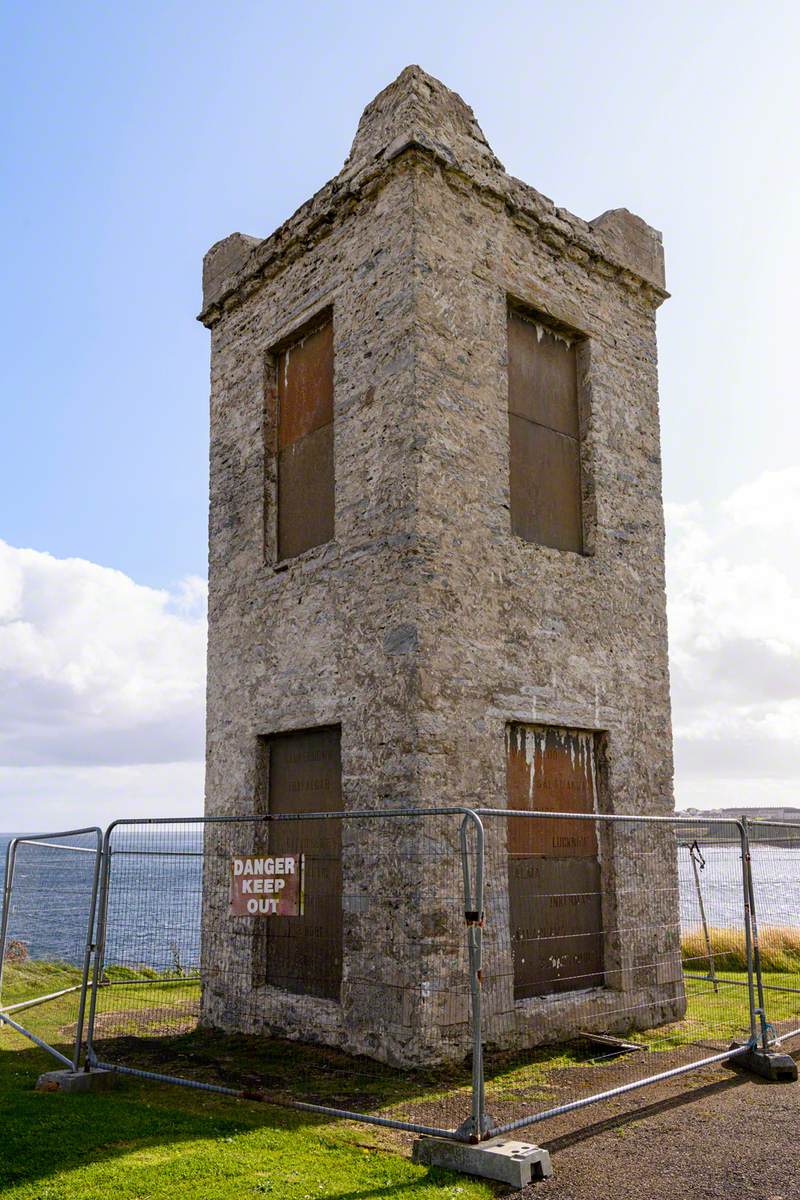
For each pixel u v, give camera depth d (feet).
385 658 26.55
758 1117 20.11
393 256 28.53
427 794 25.05
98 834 24.29
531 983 27.27
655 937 30.86
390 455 27.50
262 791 30.94
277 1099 20.89
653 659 33.27
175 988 34.94
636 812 31.17
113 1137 18.02
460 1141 16.96
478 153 30.25
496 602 28.07
